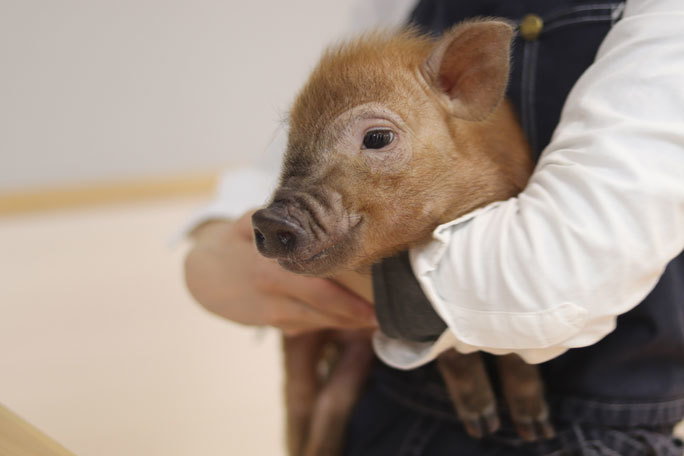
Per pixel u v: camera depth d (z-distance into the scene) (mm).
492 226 963
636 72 927
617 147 885
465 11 1470
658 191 854
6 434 832
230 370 2695
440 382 1395
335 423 1642
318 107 1180
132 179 4781
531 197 953
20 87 4430
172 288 3338
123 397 2533
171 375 2678
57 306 3188
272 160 1779
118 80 4543
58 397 2535
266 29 4559
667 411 1260
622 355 1222
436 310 981
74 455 924
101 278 3482
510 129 1302
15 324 3059
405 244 1157
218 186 1843
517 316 891
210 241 1434
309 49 4668
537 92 1294
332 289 1249
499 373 1320
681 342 1200
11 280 3523
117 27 4414
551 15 1276
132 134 4707
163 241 3932
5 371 2713
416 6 1637
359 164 1133
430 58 1221
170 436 2338
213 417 2434
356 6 1998
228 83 4664
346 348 1718
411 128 1174
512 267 900
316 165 1132
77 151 4684
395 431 1458
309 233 1062
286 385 1798
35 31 4320
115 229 4207
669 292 1163
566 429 1283
